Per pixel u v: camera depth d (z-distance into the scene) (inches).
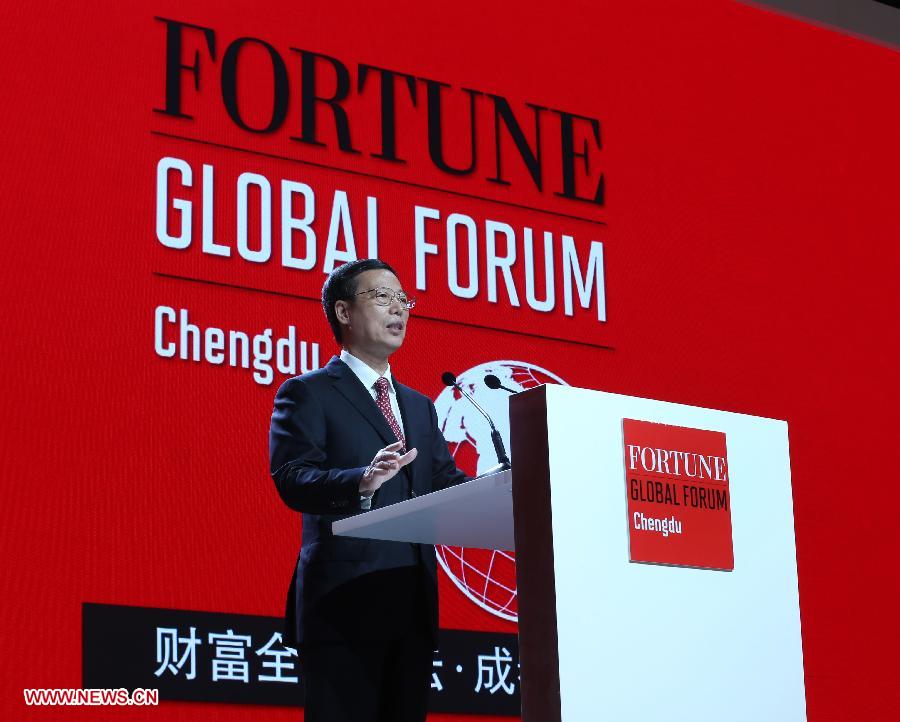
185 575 128.3
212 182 140.2
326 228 146.3
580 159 167.0
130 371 130.2
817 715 163.2
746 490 70.6
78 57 135.7
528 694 62.7
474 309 153.3
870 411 179.8
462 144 158.7
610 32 174.2
